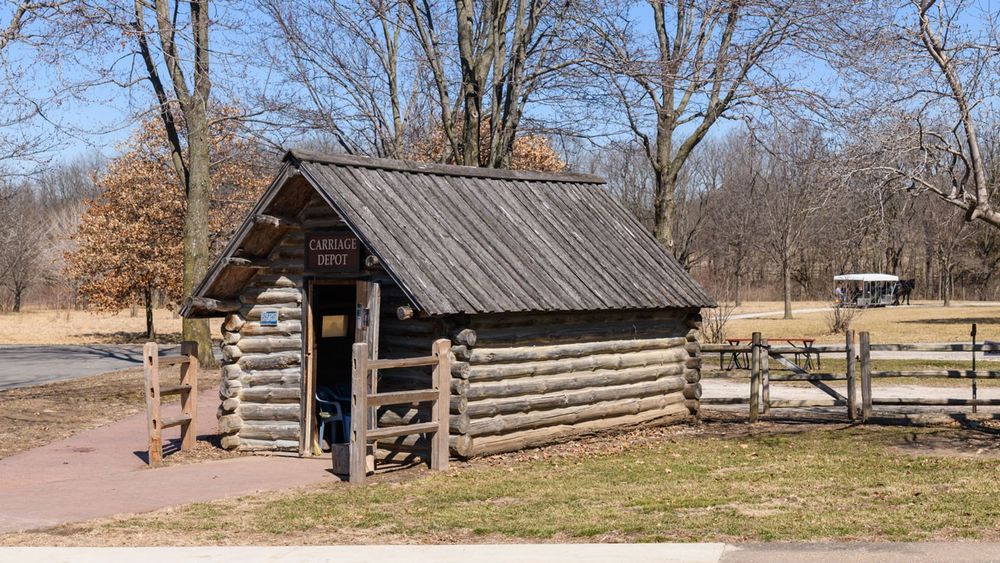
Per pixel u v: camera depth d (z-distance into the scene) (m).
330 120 29.16
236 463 14.05
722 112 24.64
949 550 8.03
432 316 12.59
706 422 17.64
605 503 10.63
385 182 14.60
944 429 16.27
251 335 15.05
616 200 18.48
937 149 13.98
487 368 13.63
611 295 15.10
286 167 13.84
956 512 9.65
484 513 10.23
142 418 18.92
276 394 14.86
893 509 9.91
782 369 27.66
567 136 28.17
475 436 13.59
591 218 17.17
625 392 15.80
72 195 97.25
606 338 15.48
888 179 13.98
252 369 15.04
